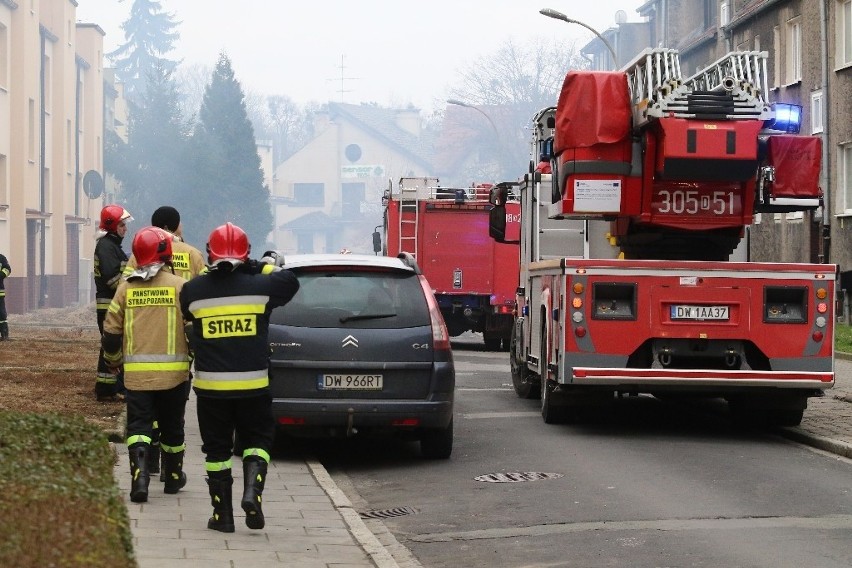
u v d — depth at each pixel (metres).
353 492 13.22
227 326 10.06
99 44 85.75
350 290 14.45
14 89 59.84
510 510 11.91
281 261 14.55
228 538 9.88
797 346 16.56
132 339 11.13
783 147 16.95
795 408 17.17
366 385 14.12
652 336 16.52
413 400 14.20
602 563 9.66
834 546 10.13
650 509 11.76
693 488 12.86
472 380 25.19
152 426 11.23
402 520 11.66
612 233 18.55
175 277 11.27
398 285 14.59
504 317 35.50
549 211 19.03
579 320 16.52
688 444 16.20
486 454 15.37
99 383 16.98
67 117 75.06
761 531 10.73
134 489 11.04
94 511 8.64
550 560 9.83
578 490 12.80
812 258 46.47
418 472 14.22
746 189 17.02
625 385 16.52
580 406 17.73
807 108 46.25
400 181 35.56
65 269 72.31
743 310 16.53
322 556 9.43
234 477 12.80
